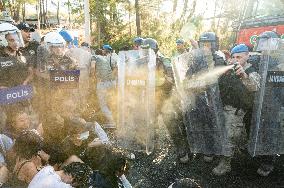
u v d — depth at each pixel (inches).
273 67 173.6
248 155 209.2
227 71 181.6
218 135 184.9
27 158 131.3
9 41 195.2
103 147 142.3
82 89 246.5
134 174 189.8
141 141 209.3
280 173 188.4
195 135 187.5
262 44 174.2
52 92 194.9
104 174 133.8
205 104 184.1
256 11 311.1
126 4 896.9
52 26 1482.5
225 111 183.3
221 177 185.3
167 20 796.6
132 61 200.4
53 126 159.8
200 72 183.5
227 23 487.5
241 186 175.5
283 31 274.2
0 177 131.6
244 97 179.5
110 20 890.1
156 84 208.2
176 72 190.2
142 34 832.9
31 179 129.5
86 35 611.8
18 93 181.5
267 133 178.4
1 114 174.4
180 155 201.2
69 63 210.7
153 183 180.7
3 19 351.3
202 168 196.5
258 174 186.7
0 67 194.7
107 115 252.7
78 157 143.1
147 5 877.8
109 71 256.2
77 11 898.7
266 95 175.0
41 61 205.3
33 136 133.1
